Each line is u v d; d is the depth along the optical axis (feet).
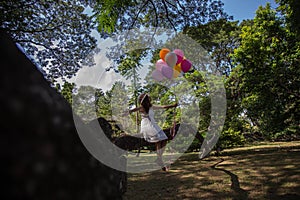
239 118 29.25
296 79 24.64
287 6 22.43
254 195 10.02
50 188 2.13
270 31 25.58
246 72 25.71
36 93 2.49
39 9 24.61
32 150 2.09
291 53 24.90
